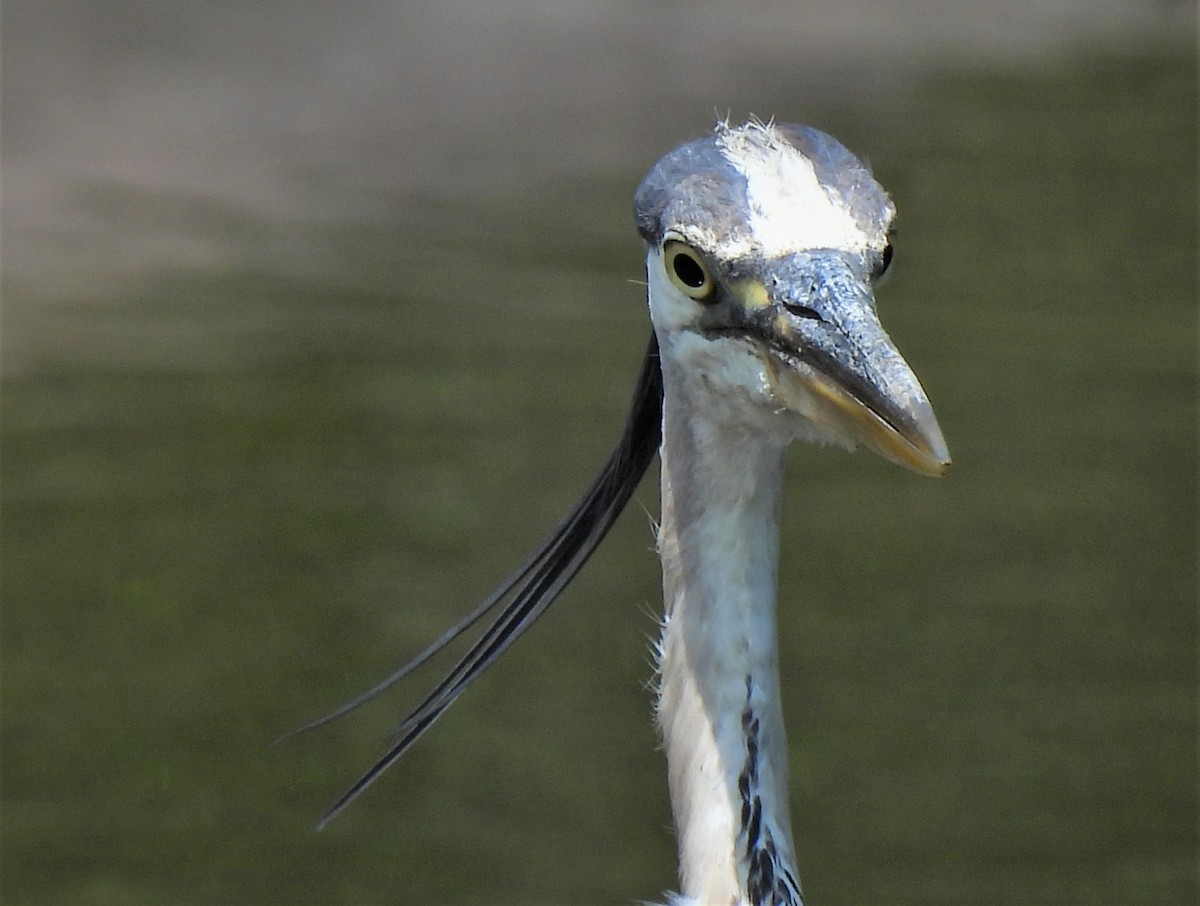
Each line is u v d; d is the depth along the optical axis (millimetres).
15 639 12906
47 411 15773
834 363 5004
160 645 12703
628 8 27312
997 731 11742
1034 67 27094
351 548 13867
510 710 12328
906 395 4895
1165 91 26141
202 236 19469
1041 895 10281
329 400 15953
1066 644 12836
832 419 5039
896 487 15336
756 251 5133
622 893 10328
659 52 25938
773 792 5566
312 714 12086
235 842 10883
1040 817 11133
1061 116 24875
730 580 5535
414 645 12633
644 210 5375
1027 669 12562
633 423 5926
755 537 5531
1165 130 24344
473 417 15641
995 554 13969
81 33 23750
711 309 5250
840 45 27047
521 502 14281
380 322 17531
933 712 12039
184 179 20875
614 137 22734
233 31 24609
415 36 25438
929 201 21609
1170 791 11227
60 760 11680
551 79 24578
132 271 18562
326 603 13180
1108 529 14305
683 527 5547
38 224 19453
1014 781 11391
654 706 5914
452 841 10852
